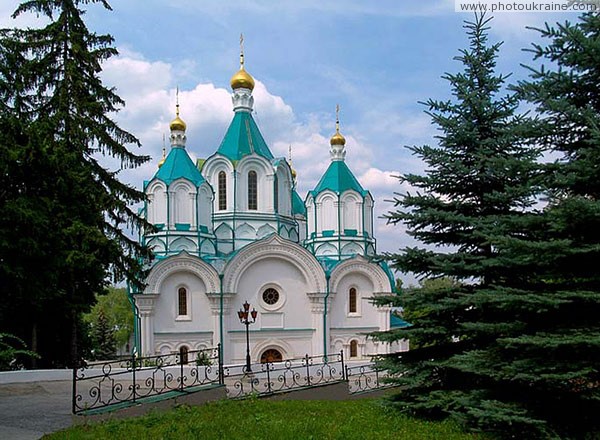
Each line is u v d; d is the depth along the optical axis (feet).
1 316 67.31
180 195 143.54
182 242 141.69
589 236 37.73
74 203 79.25
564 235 38.34
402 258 46.19
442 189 47.19
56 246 60.70
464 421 40.98
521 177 41.81
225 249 149.89
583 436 37.70
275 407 50.70
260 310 142.10
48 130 78.54
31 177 58.54
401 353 48.24
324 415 46.70
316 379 79.66
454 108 46.16
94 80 89.92
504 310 41.32
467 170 44.27
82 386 68.23
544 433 37.47
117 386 65.05
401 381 45.03
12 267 54.39
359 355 148.87
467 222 44.16
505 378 38.06
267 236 142.51
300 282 146.00
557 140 41.16
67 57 88.22
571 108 36.88
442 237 47.42
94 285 85.97
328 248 158.40
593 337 34.50
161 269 133.39
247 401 53.47
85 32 89.76
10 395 61.05
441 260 45.19
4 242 52.39
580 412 39.17
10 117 59.16
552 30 36.63
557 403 39.42
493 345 41.81
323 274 145.69
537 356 37.65
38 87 87.56
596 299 35.65
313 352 144.25
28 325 87.66
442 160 44.91
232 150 156.56
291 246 143.74
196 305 137.28
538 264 38.70
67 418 48.19
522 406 38.60
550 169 39.06
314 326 145.18
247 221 151.94
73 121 85.76
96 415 45.37
